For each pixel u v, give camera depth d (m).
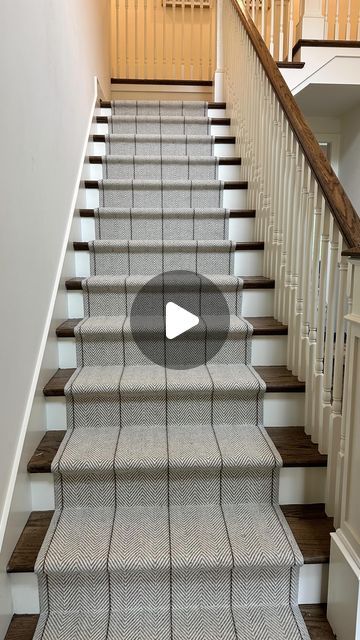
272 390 1.74
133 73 4.75
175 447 1.60
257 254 2.39
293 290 1.87
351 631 1.17
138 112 3.52
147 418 1.76
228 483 1.55
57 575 1.29
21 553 1.32
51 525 1.43
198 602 1.33
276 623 1.27
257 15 3.78
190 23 4.70
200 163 2.93
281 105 1.91
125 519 1.47
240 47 2.93
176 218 2.55
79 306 2.17
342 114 3.86
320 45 2.98
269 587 1.34
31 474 1.50
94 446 1.60
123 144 3.09
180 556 1.30
